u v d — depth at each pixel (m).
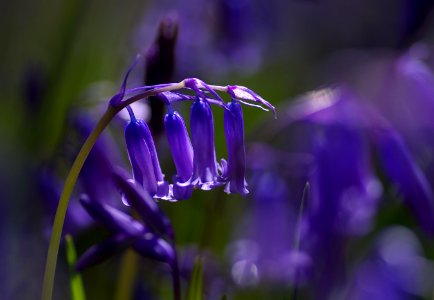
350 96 0.47
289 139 0.51
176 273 0.38
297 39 0.82
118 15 0.71
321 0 0.59
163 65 0.40
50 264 0.35
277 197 0.47
